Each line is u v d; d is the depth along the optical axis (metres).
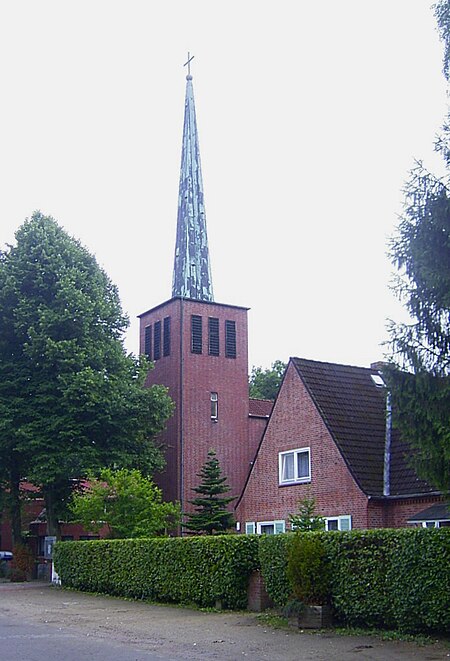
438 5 16.81
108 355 39.06
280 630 16.03
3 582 35.19
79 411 36.25
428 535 14.68
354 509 26.73
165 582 22.42
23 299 37.84
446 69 16.70
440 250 15.57
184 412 46.00
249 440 48.34
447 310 15.56
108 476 31.73
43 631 16.58
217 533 33.62
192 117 59.34
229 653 13.31
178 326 47.09
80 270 40.69
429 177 15.78
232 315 49.22
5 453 37.62
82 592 27.11
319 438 28.88
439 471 15.48
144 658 12.88
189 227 57.31
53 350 36.56
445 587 14.23
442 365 15.75
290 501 30.06
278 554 18.36
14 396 37.12
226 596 20.06
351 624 16.16
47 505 38.31
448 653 12.97
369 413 30.11
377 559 15.65
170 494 45.31
